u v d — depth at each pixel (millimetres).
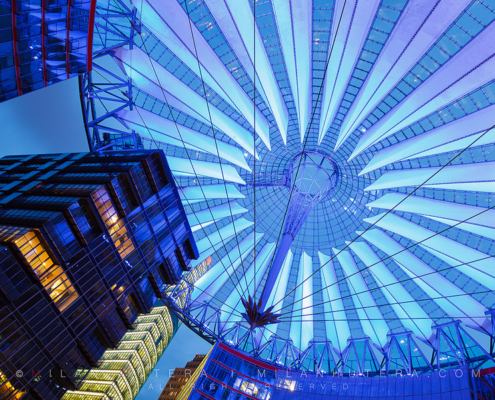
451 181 32719
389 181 38625
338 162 46594
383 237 43531
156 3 25031
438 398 38438
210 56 28875
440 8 22812
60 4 23375
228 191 44250
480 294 38469
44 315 28078
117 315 34844
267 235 51750
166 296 45594
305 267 47875
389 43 26266
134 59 31844
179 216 39719
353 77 33344
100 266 31906
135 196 34281
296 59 27500
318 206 50219
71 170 37625
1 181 39656
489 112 27906
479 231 33969
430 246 38156
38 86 26031
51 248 28281
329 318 47531
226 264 47500
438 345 41719
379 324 45531
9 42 21750
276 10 25234
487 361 39000
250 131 40938
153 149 40219
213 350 46406
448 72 26375
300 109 32281
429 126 33438
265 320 28438
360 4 23828
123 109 37344
